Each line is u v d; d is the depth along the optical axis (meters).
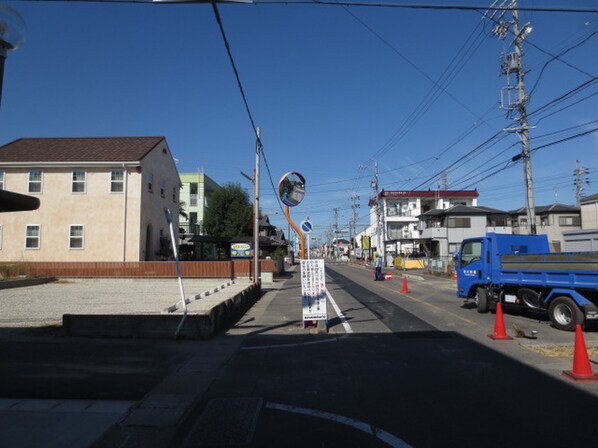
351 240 104.88
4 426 5.16
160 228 33.06
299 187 12.66
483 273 14.49
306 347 9.70
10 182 29.22
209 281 27.95
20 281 23.58
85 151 30.56
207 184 57.81
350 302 18.14
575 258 11.55
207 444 4.68
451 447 4.58
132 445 4.66
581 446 4.58
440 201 69.06
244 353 9.11
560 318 11.72
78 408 5.80
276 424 5.23
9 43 5.19
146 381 7.06
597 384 6.74
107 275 27.72
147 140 32.62
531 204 23.98
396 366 7.95
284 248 67.25
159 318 10.55
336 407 5.81
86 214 29.06
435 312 15.05
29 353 8.84
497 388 6.58
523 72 24.53
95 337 10.45
